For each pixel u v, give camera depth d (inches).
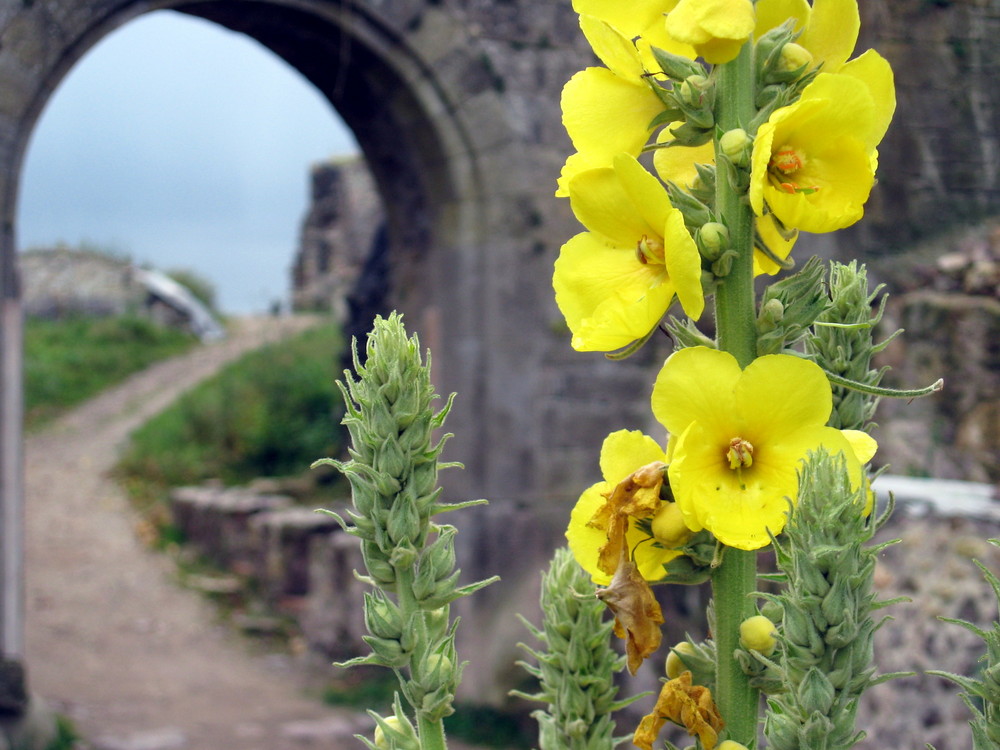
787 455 33.3
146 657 365.7
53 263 917.2
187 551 481.1
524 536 291.3
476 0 285.7
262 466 542.9
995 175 229.8
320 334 743.1
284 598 413.1
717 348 35.7
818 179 34.8
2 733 258.5
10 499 255.8
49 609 406.3
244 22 288.0
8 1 244.4
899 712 159.6
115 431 655.8
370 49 279.7
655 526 34.7
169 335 871.1
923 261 224.8
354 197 898.1
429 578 34.3
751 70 35.3
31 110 250.5
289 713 315.9
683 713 33.9
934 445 211.6
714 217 35.4
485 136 287.4
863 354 43.6
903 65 226.7
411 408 34.2
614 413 299.0
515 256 290.8
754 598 34.8
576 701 43.2
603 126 37.7
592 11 37.5
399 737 34.4
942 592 162.9
